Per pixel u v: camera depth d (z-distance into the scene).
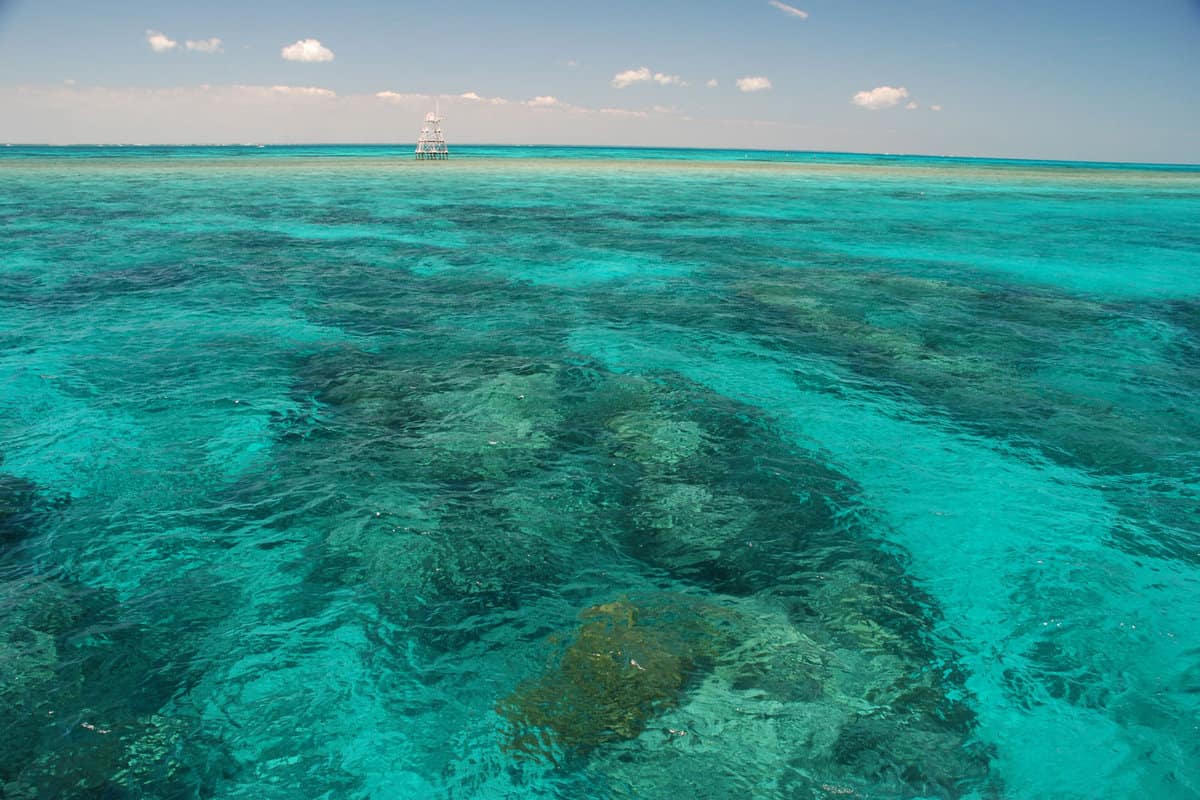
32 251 18.17
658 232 24.73
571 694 4.20
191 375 9.53
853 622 4.99
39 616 4.74
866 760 3.77
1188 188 58.56
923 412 8.84
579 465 7.28
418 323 12.55
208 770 3.64
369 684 4.29
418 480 6.87
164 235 21.39
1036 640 4.82
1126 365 10.72
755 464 7.39
